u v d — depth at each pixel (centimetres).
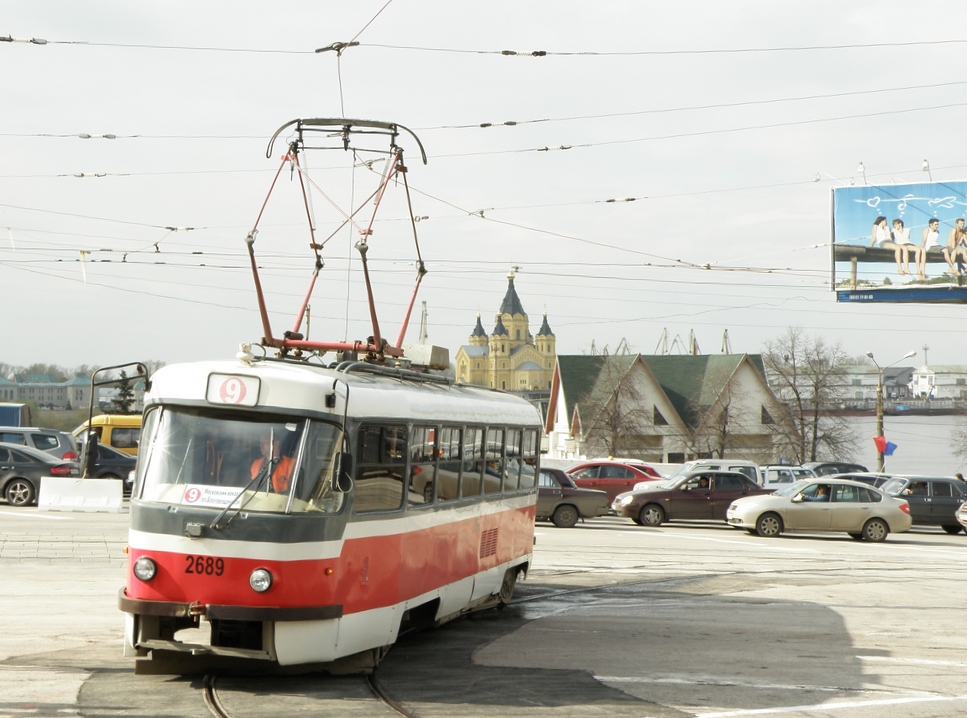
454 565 1222
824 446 7444
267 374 940
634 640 1255
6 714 801
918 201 4731
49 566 1714
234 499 907
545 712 870
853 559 2306
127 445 4059
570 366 8800
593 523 3234
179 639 1053
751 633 1327
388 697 908
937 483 3419
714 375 8525
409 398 1095
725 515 3167
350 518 951
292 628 897
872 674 1075
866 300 4812
